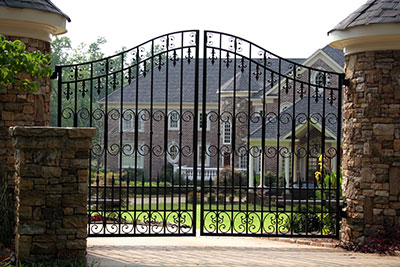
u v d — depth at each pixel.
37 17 6.87
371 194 7.38
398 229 7.28
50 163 5.64
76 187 5.71
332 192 9.27
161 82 27.42
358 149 7.45
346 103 7.63
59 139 5.64
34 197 5.62
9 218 6.86
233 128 7.43
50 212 5.66
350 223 7.54
